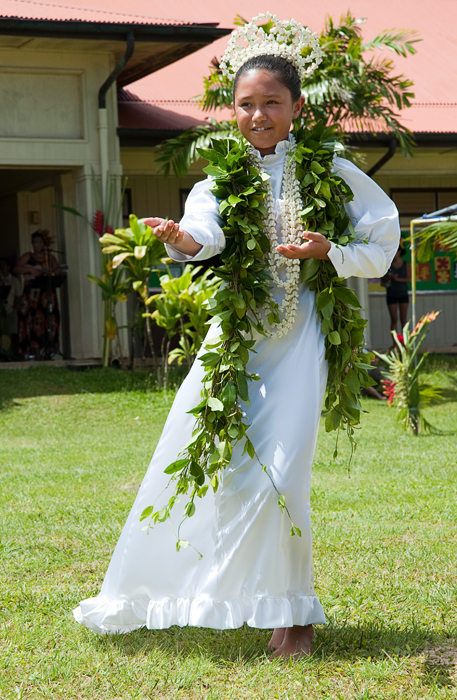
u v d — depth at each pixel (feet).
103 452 25.43
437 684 8.94
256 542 9.30
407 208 53.88
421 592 11.78
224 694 8.80
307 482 9.43
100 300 42.47
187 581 9.94
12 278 49.62
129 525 10.30
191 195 10.03
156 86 51.70
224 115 47.96
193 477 9.62
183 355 35.68
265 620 9.23
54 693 8.91
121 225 42.65
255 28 10.08
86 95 41.52
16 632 10.57
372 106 37.70
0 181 50.67
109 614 10.19
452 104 53.83
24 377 37.81
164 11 56.54
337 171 10.02
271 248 9.84
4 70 40.11
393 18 63.98
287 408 9.51
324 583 12.39
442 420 32.32
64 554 13.98
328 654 9.80
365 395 38.17
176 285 34.91
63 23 37.52
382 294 52.75
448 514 16.38
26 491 19.30
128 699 8.76
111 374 38.75
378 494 18.45
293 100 9.99
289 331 9.87
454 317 54.44
